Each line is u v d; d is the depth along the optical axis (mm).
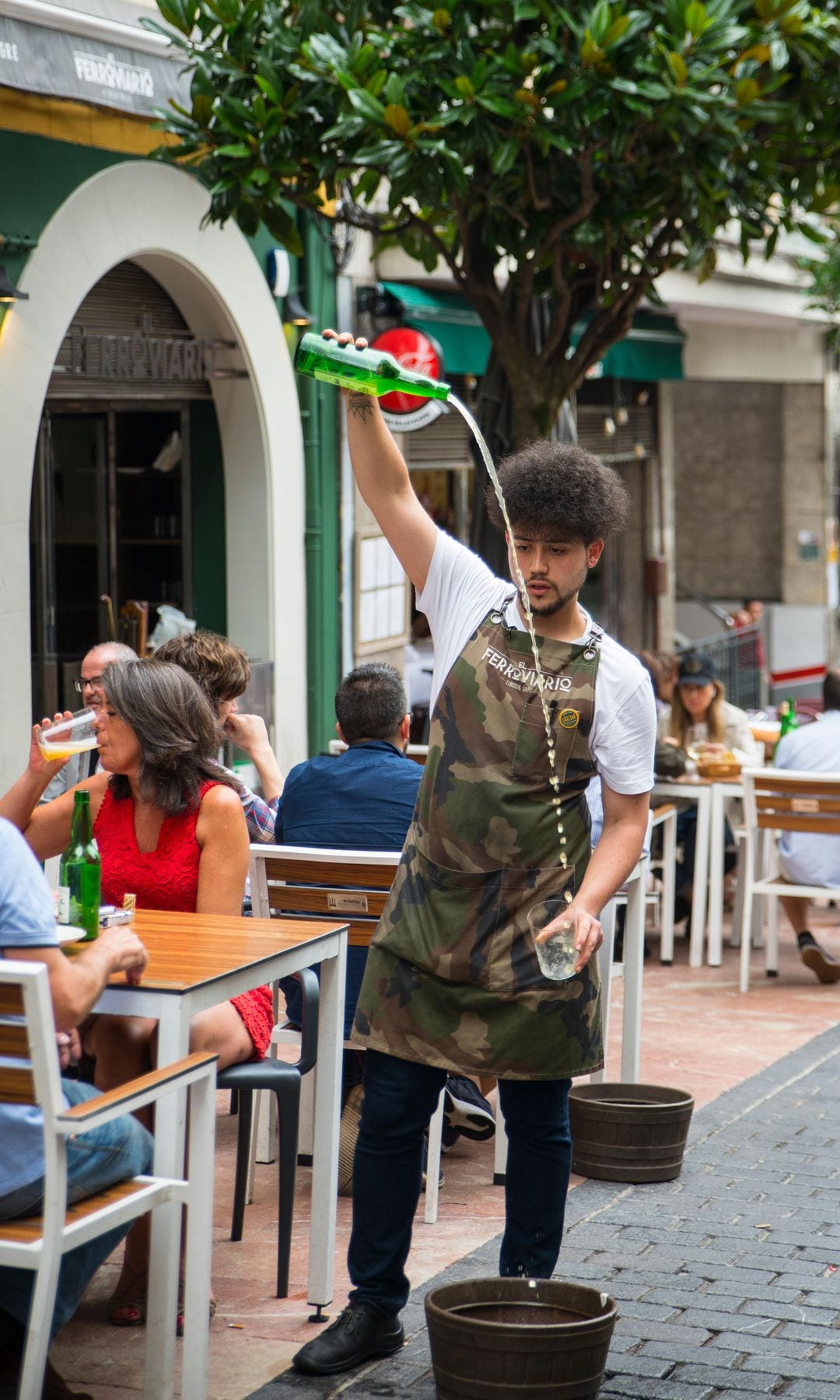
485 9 8422
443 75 8367
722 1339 4281
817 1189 5484
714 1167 5707
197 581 11492
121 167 9695
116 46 8812
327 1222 4320
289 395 11531
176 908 4496
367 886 5117
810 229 9922
